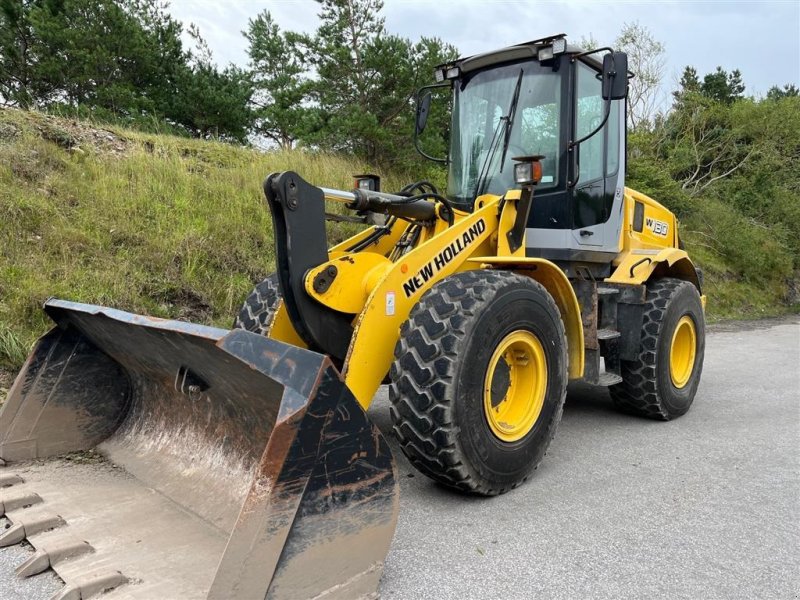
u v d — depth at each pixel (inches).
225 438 108.3
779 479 137.2
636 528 112.0
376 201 128.5
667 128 773.9
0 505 101.1
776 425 180.9
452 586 91.7
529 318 124.9
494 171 161.2
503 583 92.9
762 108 754.8
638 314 172.1
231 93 637.3
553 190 158.6
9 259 213.0
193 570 85.0
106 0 587.5
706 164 767.7
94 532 95.6
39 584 85.7
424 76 439.5
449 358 109.2
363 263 125.1
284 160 372.5
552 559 100.2
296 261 114.2
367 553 84.9
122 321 102.6
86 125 341.1
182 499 105.8
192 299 240.5
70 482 112.7
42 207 243.0
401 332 114.9
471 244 136.4
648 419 186.4
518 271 141.2
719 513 118.9
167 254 250.8
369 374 115.7
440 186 407.5
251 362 82.4
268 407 92.0
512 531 109.7
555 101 156.5
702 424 181.5
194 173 321.4
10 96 548.7
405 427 111.3
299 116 476.1
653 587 92.9
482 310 114.2
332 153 424.8
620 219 182.7
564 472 139.9
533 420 128.3
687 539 108.1
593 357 158.2
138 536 94.5
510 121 160.2
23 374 120.7
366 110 452.4
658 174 610.2
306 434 77.5
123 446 126.1
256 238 286.4
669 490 130.0
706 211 629.9
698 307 195.2
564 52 152.3
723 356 304.8
